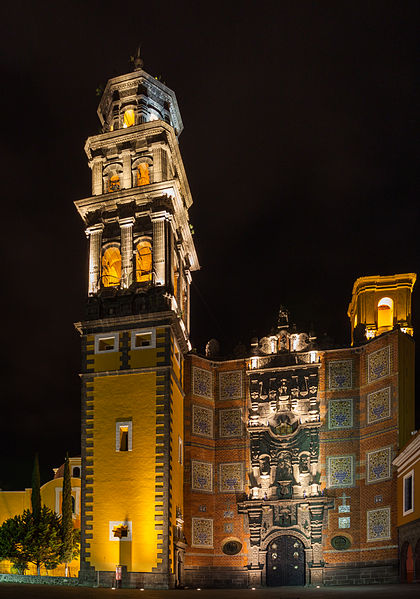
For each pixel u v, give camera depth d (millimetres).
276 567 51719
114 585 45969
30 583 46406
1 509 60156
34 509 55312
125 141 56719
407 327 56812
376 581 47938
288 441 54188
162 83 60312
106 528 47656
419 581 42750
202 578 51875
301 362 55781
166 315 50812
